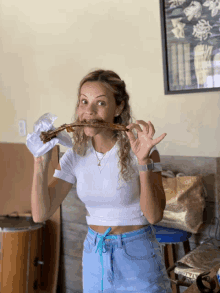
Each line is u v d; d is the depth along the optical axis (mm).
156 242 1172
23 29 2602
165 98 1973
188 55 1856
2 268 2166
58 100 2459
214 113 1810
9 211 2592
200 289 957
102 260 1127
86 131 1107
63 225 2447
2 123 2805
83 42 2283
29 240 2215
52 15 2418
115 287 1115
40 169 1152
